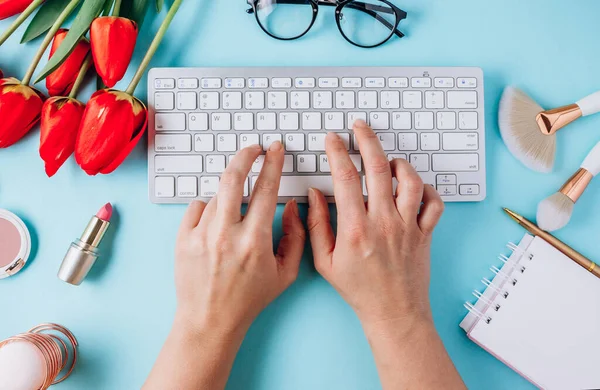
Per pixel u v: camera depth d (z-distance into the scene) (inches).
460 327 25.0
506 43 25.7
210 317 21.2
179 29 25.1
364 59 25.5
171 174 23.9
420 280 21.9
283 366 24.5
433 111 24.5
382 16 25.4
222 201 21.4
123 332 24.4
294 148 24.1
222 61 25.2
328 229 23.3
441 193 24.5
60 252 24.5
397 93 24.4
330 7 25.5
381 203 21.4
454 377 20.6
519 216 24.7
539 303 24.4
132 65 25.0
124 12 24.1
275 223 24.7
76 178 24.7
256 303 22.0
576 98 25.8
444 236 25.2
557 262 24.5
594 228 25.6
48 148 21.3
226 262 21.0
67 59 23.0
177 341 21.2
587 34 25.8
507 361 24.1
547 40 25.7
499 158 25.6
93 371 24.2
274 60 25.4
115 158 21.6
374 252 21.0
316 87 24.2
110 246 24.5
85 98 24.7
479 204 25.4
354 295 21.7
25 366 21.0
